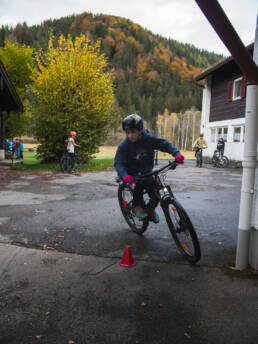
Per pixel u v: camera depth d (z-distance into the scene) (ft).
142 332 6.86
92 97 57.67
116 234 13.98
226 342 6.57
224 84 69.15
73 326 7.05
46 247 12.12
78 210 18.79
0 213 17.78
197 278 9.51
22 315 7.45
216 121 72.64
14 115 83.35
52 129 55.77
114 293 8.55
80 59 57.06
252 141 9.75
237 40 7.92
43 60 58.70
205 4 6.73
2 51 90.63
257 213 9.90
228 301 8.18
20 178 34.76
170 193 11.52
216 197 24.21
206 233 14.48
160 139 12.00
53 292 8.57
